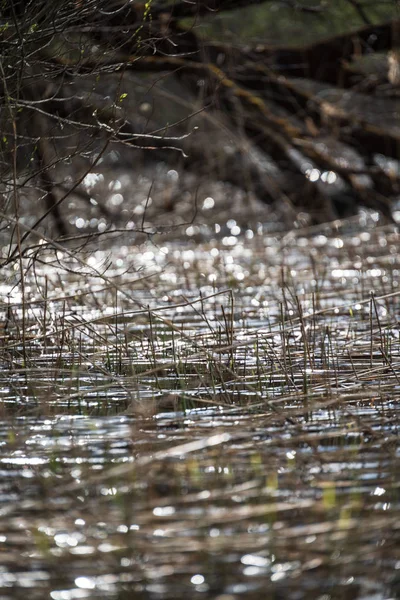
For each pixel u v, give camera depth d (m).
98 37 12.84
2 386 8.09
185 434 6.52
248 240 19.91
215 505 5.22
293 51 19.59
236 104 19.61
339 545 4.75
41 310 11.09
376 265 16.50
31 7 9.95
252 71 19.97
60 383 8.16
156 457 5.93
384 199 21.34
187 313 12.27
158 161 24.84
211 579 4.48
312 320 10.74
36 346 9.62
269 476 5.65
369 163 21.91
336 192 23.34
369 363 8.76
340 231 22.14
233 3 17.30
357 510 5.12
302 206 22.48
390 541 4.79
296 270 15.95
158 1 15.41
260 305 12.66
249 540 4.81
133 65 15.85
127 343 9.61
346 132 21.09
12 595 4.35
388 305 11.89
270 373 8.29
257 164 19.73
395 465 5.81
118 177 24.78
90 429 6.68
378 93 20.02
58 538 4.88
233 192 24.12
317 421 6.84
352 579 4.46
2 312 10.98
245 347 9.39
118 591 4.39
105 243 19.86
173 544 4.77
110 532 4.93
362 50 19.62
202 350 8.69
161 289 14.32
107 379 8.26
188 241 21.50
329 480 5.57
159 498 5.34
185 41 17.28
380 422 6.80
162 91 18.53
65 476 5.71
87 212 21.12
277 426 6.73
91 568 4.59
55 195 18.23
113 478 5.64
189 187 22.72
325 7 19.45
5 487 5.54
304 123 22.72
